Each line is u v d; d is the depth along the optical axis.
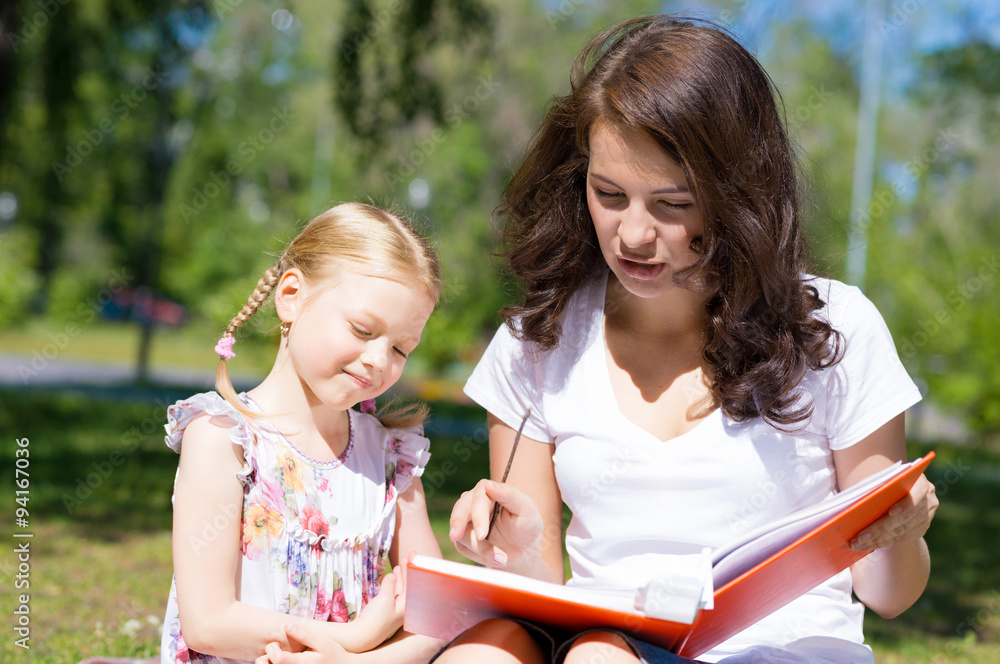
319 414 2.09
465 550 1.93
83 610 3.81
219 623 1.86
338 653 1.87
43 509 6.25
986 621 4.79
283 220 22.45
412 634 2.00
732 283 1.93
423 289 2.04
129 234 23.12
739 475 1.92
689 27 1.98
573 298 2.22
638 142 1.85
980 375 16.61
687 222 1.90
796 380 1.90
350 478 2.11
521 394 2.22
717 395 1.99
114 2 10.49
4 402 12.37
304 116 21.53
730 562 1.58
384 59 10.68
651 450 1.98
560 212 2.20
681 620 1.51
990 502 9.76
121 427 11.12
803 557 1.63
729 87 1.88
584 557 2.06
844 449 1.98
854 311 2.02
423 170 18.94
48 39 10.82
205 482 1.91
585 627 1.66
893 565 1.93
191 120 19.34
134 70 14.59
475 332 18.86
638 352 2.12
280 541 1.97
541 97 17.44
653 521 1.97
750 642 1.91
